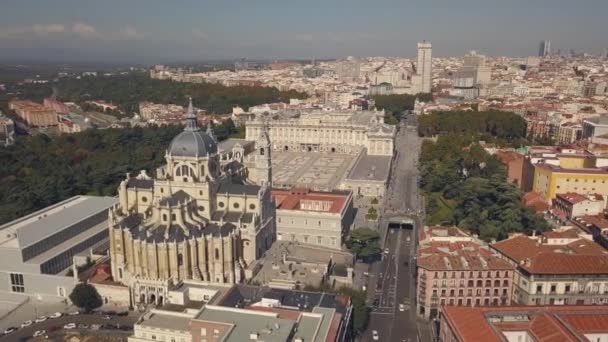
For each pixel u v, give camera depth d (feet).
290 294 620.49
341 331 569.23
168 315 593.42
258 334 485.97
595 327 554.46
